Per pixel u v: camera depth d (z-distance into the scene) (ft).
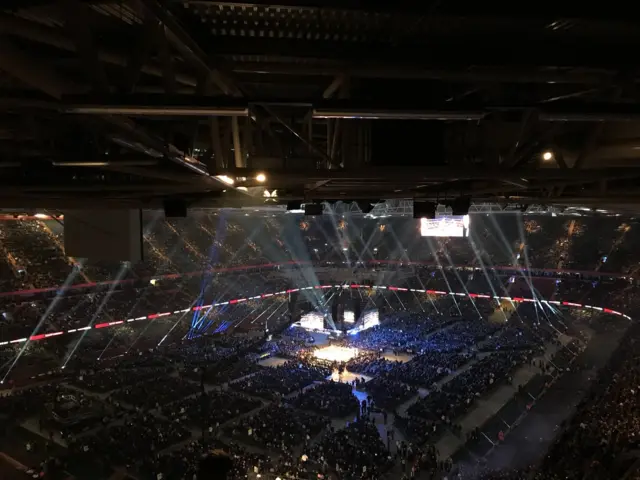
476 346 160.76
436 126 26.23
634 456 66.08
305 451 90.17
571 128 30.73
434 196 49.42
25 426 100.48
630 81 21.45
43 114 20.99
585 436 78.02
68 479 82.12
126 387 120.16
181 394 117.29
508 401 113.70
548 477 68.64
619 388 97.81
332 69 21.45
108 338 160.66
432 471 83.97
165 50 16.98
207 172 27.50
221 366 139.23
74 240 49.16
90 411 105.19
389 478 82.79
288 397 118.83
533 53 21.27
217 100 16.97
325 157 24.62
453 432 99.45
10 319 153.99
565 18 18.03
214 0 15.71
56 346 148.05
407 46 21.07
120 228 48.08
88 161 25.77
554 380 123.65
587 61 21.44
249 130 27.53
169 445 93.15
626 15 18.07
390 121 26.13
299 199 52.90
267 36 20.13
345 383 124.77
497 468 84.43
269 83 24.56
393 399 115.44
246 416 106.73
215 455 10.24
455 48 21.21
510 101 26.03
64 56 19.86
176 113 16.81
